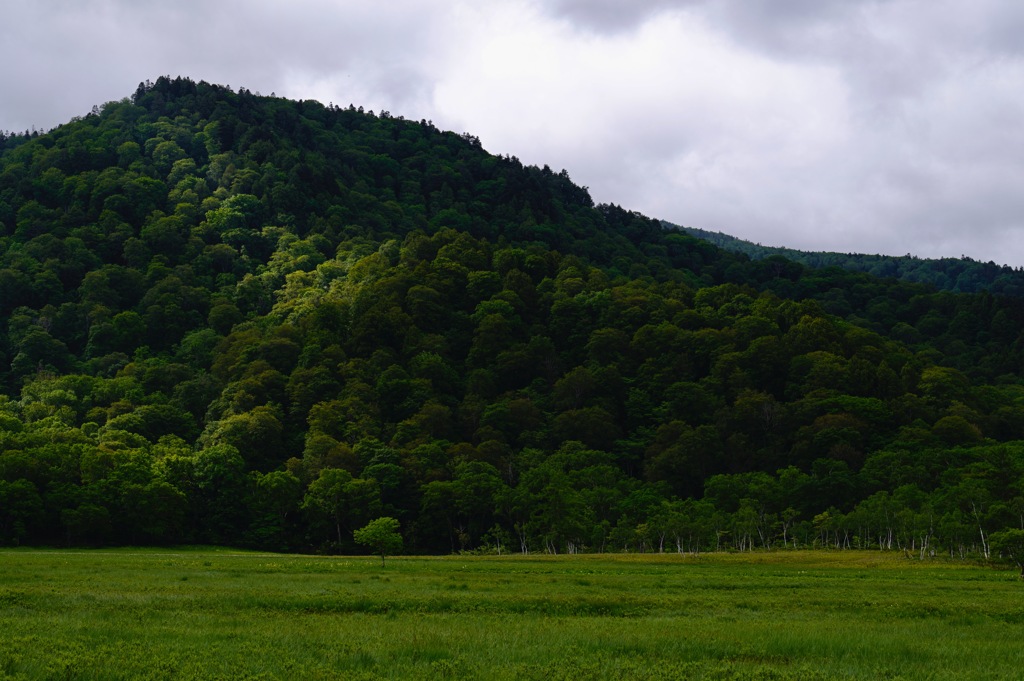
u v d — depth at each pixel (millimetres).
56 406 179750
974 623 50250
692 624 45625
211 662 31203
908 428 175875
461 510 146875
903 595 66875
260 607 50062
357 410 176000
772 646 38312
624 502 146250
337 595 55281
